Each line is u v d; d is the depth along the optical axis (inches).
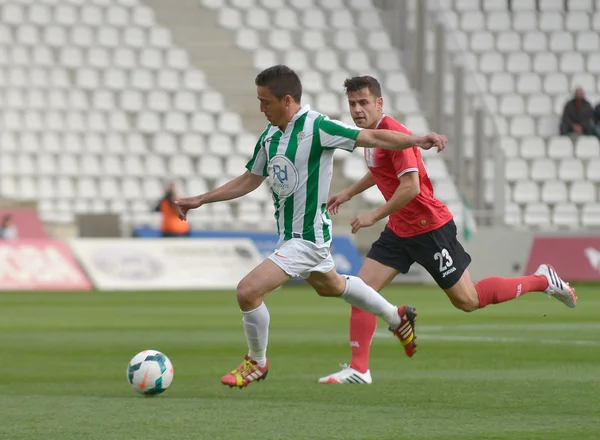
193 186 3634.4
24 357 1268.5
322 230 893.8
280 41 4065.0
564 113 3860.7
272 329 1701.5
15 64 3659.0
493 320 1891.0
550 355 1264.8
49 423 720.3
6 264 2920.8
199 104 3821.4
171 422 722.8
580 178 3870.6
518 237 3270.2
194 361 1212.5
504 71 4121.6
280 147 880.3
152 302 2437.3
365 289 954.1
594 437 658.8
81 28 3809.1
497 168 3403.1
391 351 1322.6
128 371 883.4
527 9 4224.9
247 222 3435.0
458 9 4188.0
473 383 972.6
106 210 3511.3
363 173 3752.5
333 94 3941.9
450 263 1024.2
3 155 3491.6
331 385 962.1
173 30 3951.8
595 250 3312.0
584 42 4202.8
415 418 743.1
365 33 4131.4
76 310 2171.5
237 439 649.0
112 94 3722.9
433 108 3651.6
